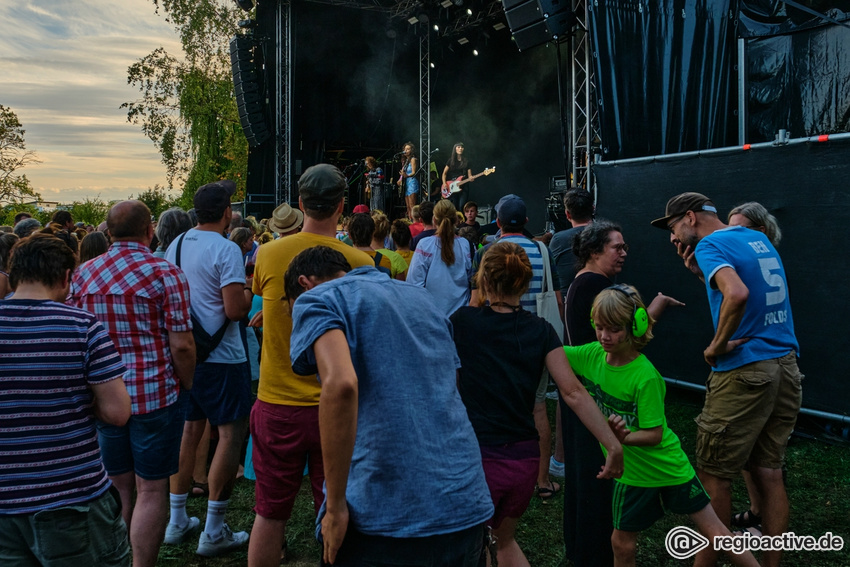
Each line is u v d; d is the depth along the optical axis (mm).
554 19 7691
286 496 2498
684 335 5297
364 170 15578
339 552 1688
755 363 2670
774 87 6035
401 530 1635
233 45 13641
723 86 6262
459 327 2324
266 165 14445
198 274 3195
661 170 5445
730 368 2707
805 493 3705
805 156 4480
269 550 2496
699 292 5191
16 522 1914
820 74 5734
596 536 2559
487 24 13469
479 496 1753
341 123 15344
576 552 2629
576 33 7883
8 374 1908
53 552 1942
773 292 2730
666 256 5438
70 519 1963
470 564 1747
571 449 2662
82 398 2020
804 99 5852
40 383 1934
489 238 5660
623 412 2365
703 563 2504
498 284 2309
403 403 1703
